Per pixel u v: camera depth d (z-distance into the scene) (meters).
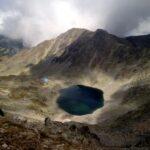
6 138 24.94
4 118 29.50
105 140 88.31
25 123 32.91
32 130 28.67
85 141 39.84
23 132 27.23
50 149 26.08
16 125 28.42
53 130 35.22
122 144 87.56
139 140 92.25
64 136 34.03
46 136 28.97
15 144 24.53
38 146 25.75
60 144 28.11
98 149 35.97
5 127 27.11
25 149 24.41
